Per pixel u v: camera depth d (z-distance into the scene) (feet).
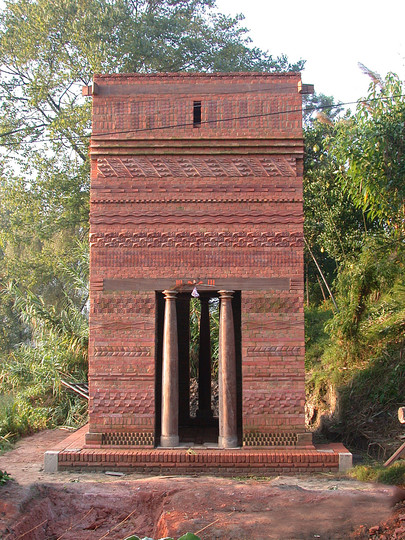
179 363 58.08
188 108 43.55
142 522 31.53
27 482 36.86
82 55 98.43
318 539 25.84
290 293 42.06
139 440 41.19
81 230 109.40
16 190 98.89
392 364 54.08
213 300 75.25
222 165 43.04
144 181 43.04
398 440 45.55
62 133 96.63
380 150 56.49
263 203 42.75
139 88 43.78
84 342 74.43
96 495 33.24
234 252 42.47
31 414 65.21
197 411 59.62
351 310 61.26
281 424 41.11
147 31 98.07
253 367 41.65
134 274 42.42
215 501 30.81
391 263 61.31
